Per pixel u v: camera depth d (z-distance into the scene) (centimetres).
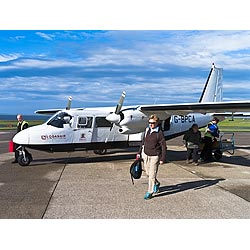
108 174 1039
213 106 1100
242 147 2048
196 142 1280
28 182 907
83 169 1138
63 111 1262
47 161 1341
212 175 1051
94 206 664
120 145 1380
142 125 1298
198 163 1334
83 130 1266
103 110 1369
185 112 1268
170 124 1522
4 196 743
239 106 1061
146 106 1255
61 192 785
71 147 1251
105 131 1321
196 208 656
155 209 646
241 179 980
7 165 1226
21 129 1301
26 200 707
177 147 2045
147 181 923
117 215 606
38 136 1170
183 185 886
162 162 729
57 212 620
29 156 1216
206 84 1800
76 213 615
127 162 1319
